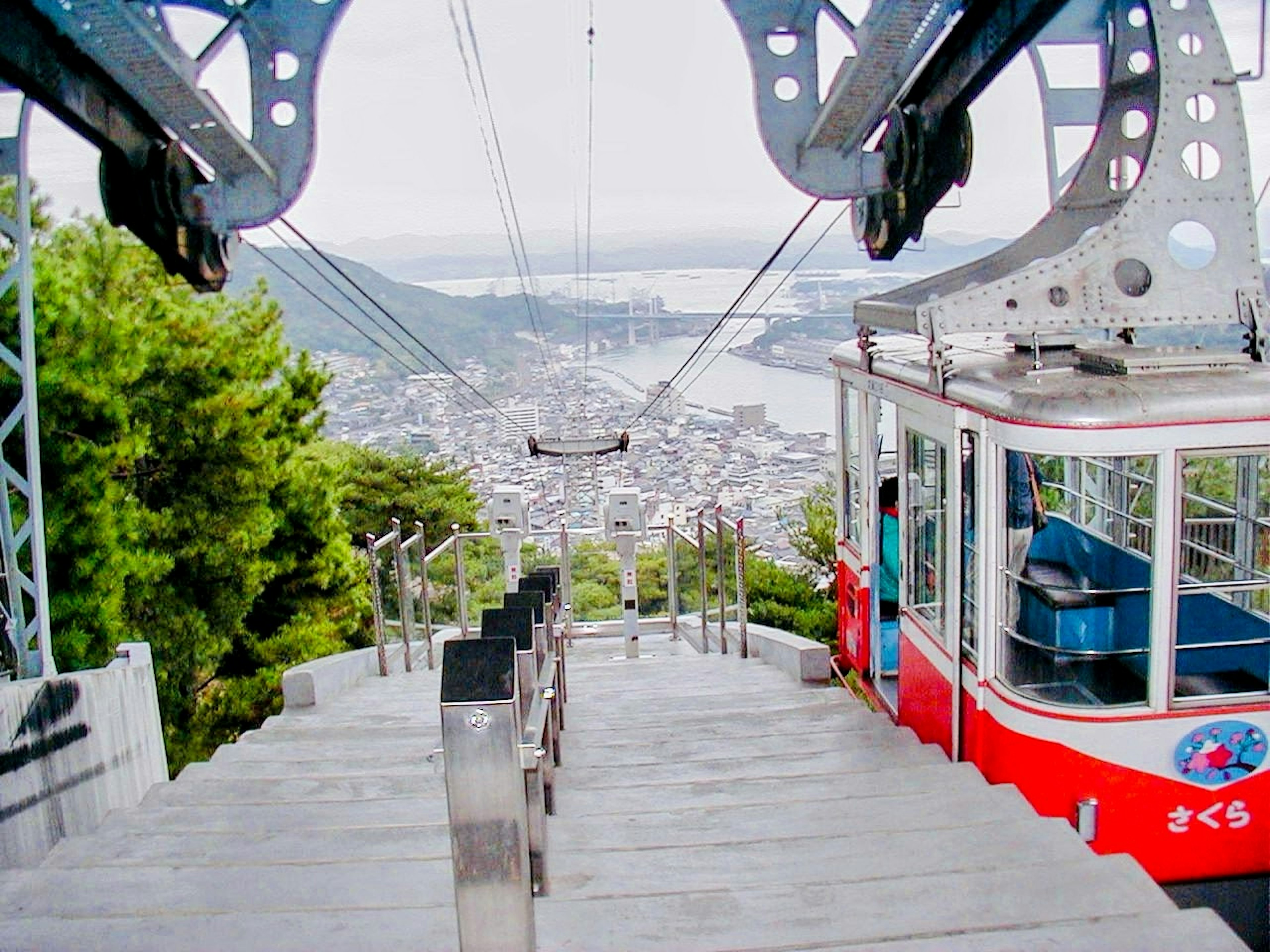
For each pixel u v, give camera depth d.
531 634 3.42
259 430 12.20
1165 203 4.97
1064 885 3.42
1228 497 4.57
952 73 5.86
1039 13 4.91
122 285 11.90
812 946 3.07
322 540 13.69
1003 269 5.90
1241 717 4.53
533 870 3.41
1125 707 4.52
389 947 3.13
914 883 3.43
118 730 6.21
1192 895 4.64
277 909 3.42
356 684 8.30
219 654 12.47
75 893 3.67
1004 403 4.59
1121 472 5.14
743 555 8.99
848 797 4.47
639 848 3.90
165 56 4.79
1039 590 5.02
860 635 7.21
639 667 8.96
